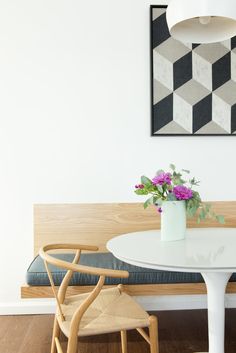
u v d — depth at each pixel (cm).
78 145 248
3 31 244
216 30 167
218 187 253
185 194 168
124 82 250
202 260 134
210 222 249
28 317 242
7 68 244
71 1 246
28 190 247
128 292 190
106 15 248
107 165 250
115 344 204
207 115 250
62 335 211
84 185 249
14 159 246
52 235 246
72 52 247
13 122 245
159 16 246
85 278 188
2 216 246
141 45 249
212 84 249
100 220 248
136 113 250
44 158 247
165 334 214
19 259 247
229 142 254
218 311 158
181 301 252
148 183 169
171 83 248
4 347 199
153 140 251
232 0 139
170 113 248
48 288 189
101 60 248
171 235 172
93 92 249
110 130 250
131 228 249
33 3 245
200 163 253
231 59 250
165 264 130
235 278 195
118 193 250
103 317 146
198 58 249
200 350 194
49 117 247
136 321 141
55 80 247
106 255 223
